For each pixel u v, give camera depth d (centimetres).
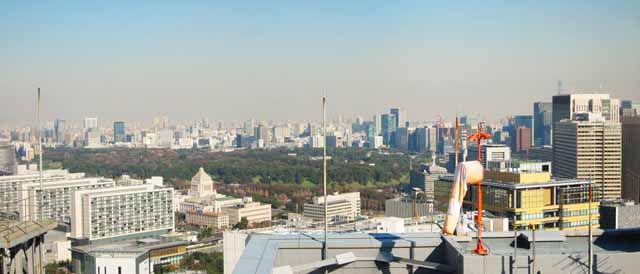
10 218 5903
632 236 3591
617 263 3083
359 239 3528
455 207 3447
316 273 3306
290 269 3117
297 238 3600
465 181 3391
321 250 3412
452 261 3216
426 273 3338
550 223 14238
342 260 3294
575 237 3594
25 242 4700
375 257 3366
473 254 3039
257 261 2984
